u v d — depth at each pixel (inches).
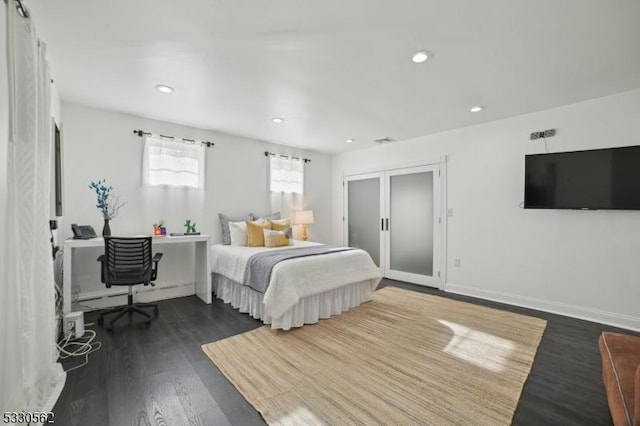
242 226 161.3
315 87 107.7
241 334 105.0
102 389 71.4
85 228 118.7
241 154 179.2
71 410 63.6
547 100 120.3
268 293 106.5
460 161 160.4
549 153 125.3
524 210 137.7
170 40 78.1
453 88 108.7
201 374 78.5
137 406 65.3
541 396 69.6
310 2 63.7
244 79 101.1
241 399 68.1
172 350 92.1
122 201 136.9
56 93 108.3
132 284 114.5
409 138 182.4
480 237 152.8
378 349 93.3
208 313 127.3
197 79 101.2
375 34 75.5
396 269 193.9
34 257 61.9
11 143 52.7
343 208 228.2
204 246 144.2
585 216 121.3
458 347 94.8
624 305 112.4
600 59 87.6
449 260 165.6
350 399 67.9
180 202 154.3
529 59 87.7
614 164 111.1
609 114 115.0
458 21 70.2
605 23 70.4
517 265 139.9
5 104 50.9
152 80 102.0
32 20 60.6
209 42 79.1
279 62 89.7
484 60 88.4
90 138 128.6
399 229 191.9
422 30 73.8
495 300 146.8
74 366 82.0
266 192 191.9
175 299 148.1
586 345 96.6
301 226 203.9
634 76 99.0
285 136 178.2
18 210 55.6
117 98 118.4
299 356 88.6
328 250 139.3
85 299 126.8
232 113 136.3
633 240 110.9
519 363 84.7
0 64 48.9
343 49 82.6
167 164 149.0
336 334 105.4
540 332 106.7
